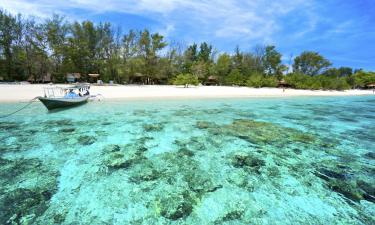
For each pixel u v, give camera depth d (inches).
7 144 330.6
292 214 175.5
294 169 261.3
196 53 2711.6
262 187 217.2
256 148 333.1
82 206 180.7
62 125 450.6
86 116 542.3
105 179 227.6
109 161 273.9
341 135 421.4
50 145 329.4
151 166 261.3
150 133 406.3
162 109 682.8
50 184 215.3
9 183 215.5
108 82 1811.0
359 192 211.8
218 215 171.6
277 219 168.7
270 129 452.8
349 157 304.5
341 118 616.1
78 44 1702.8
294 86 2266.2
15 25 1528.1
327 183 228.5
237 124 491.5
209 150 320.5
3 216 165.8
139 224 160.4
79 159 278.8
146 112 618.8
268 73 2554.1
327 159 295.6
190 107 743.1
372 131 459.8
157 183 221.0
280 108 796.6
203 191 207.5
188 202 188.9
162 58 1865.2
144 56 1790.1
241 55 2536.9
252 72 2373.3
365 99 1444.4
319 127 488.4
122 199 191.9
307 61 2827.3
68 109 629.9
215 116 585.9
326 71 2797.7
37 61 1595.7
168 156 294.2
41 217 165.8
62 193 199.6
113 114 575.8
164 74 1902.1
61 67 1686.8
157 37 1769.2
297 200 195.5
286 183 226.4
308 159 294.0
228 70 2372.0
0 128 418.0
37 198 190.5
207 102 903.7
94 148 320.2
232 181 228.4
